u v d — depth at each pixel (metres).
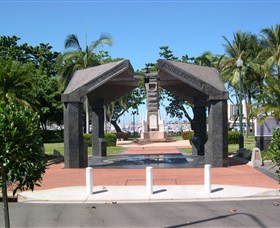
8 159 5.75
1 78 22.64
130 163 21.50
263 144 24.70
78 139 19.72
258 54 46.75
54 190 13.09
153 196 11.99
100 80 19.86
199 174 16.55
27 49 59.56
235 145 36.50
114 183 14.52
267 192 12.20
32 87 24.33
